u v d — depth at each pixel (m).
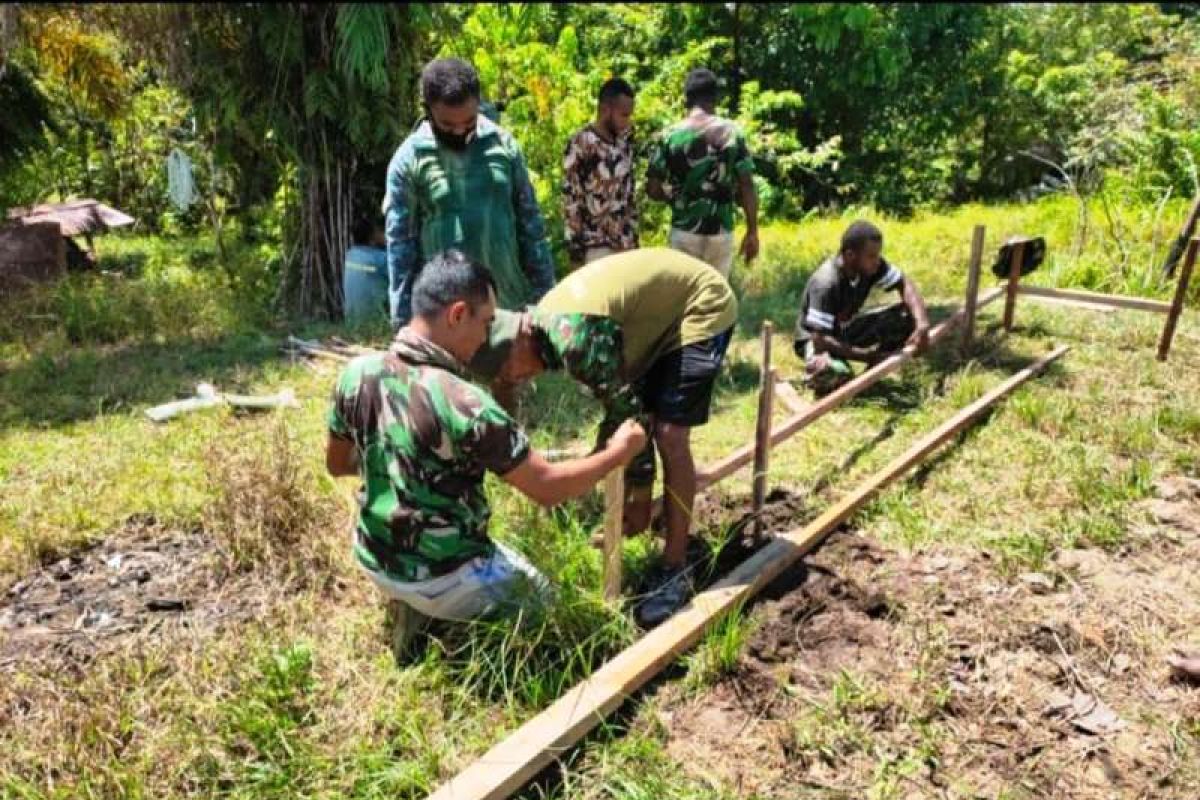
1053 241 8.77
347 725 2.72
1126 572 3.63
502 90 8.93
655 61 12.89
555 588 3.13
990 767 2.65
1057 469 4.41
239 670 2.89
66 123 12.84
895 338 5.76
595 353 2.88
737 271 8.50
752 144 11.95
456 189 4.25
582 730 2.67
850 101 14.44
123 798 2.42
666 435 3.25
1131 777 2.61
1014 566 3.63
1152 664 3.10
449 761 2.61
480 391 2.69
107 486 4.27
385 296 7.60
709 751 2.71
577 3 13.13
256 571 3.55
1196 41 12.14
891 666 3.07
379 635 3.15
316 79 7.35
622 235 6.18
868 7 13.02
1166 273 7.29
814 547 3.77
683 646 3.05
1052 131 15.02
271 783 2.50
